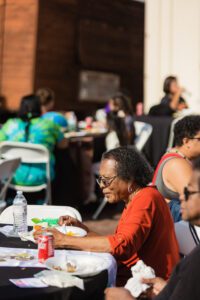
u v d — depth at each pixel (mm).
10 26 15609
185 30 13312
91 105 16953
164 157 5234
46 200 8336
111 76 17531
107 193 4289
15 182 8281
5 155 8273
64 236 4141
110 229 9008
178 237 4562
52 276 3375
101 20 17016
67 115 11641
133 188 4262
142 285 3535
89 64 16656
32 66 15234
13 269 3613
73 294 3285
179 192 5008
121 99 9938
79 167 9641
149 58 13844
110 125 9648
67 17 15969
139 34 18453
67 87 16203
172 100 10617
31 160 8242
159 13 13656
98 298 3484
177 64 13445
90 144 10359
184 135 5160
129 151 4297
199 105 13070
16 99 15570
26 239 4336
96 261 3727
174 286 3115
